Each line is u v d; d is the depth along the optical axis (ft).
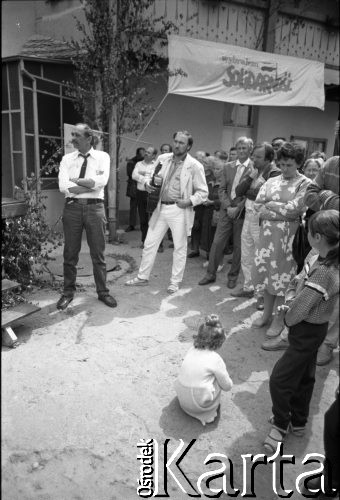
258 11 28.84
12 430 8.39
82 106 23.15
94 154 13.28
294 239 11.18
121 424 8.77
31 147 22.65
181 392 8.80
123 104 22.18
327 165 9.96
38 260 14.99
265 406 9.68
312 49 31.99
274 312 14.30
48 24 25.72
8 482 7.22
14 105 22.07
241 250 15.42
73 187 12.92
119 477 7.50
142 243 22.95
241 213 15.61
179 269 16.06
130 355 11.39
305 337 7.89
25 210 14.11
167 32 25.48
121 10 21.16
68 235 13.50
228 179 15.84
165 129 29.14
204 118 30.60
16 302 12.83
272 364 11.43
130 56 22.67
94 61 21.47
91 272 17.38
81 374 10.37
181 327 13.23
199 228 20.79
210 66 24.22
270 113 33.71
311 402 10.02
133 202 26.45
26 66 21.76
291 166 11.70
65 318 13.28
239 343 12.46
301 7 30.30
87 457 7.88
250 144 15.29
